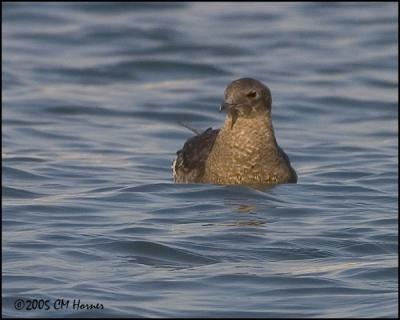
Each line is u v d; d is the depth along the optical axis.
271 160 20.77
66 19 40.38
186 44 37.72
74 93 31.84
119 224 18.28
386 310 14.12
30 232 17.77
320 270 15.89
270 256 16.73
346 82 33.72
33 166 23.11
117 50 37.12
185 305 14.41
